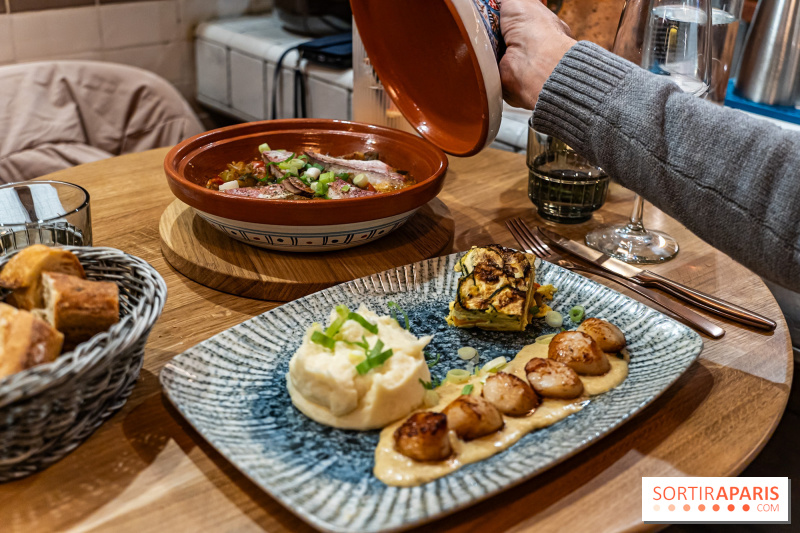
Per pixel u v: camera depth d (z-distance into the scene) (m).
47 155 2.06
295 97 2.46
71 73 2.12
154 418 0.81
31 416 0.66
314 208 1.05
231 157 1.34
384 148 1.37
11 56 2.44
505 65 1.09
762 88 1.65
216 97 2.88
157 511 0.69
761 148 0.80
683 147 0.85
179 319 1.01
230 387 0.82
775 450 1.36
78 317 0.74
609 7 1.35
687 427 0.81
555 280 1.08
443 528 0.67
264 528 0.67
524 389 0.79
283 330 0.93
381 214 1.10
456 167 1.62
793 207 0.78
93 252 0.85
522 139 1.95
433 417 0.72
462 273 1.04
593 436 0.73
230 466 0.75
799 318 1.45
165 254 1.19
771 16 1.60
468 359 0.91
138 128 2.21
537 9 1.08
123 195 1.43
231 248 1.17
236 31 2.71
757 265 0.84
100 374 0.73
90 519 0.67
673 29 1.07
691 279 1.16
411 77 1.32
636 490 0.72
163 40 2.79
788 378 0.91
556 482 0.73
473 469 0.71
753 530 1.26
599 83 0.93
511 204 1.43
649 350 0.91
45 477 0.72
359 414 0.77
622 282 1.11
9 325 0.68
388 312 1.00
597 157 0.95
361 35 1.30
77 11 2.52
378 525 0.62
